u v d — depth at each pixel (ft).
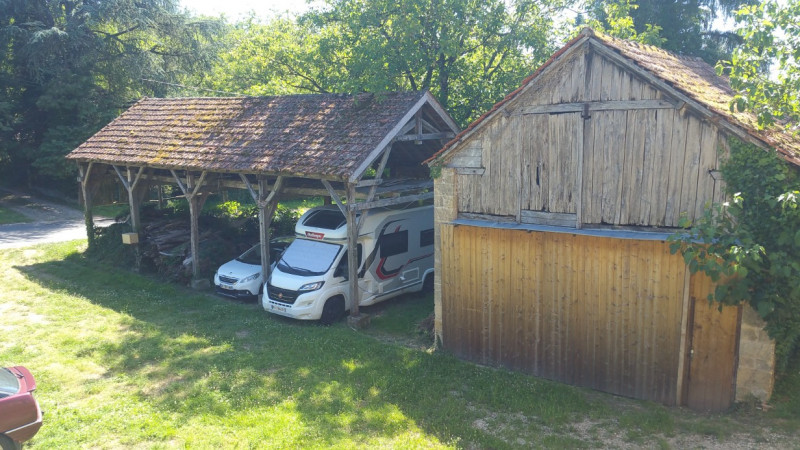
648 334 30.63
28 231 82.23
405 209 49.80
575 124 31.55
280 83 84.74
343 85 65.46
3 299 48.55
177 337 40.24
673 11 71.67
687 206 28.76
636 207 30.22
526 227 33.19
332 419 28.30
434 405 30.45
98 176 65.00
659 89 28.78
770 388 28.02
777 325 27.09
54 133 102.99
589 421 28.73
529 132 33.27
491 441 26.25
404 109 44.47
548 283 33.73
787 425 26.99
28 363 34.73
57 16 110.42
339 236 45.98
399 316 46.19
